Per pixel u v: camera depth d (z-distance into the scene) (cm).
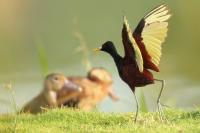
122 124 1077
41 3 3638
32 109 1742
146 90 1866
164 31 1016
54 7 3588
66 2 3625
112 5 3403
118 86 2050
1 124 1128
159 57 1022
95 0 3544
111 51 1051
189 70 2333
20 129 1073
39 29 3241
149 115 1143
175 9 3117
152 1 3262
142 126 1049
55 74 1769
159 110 1091
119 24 3117
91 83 1817
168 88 2003
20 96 1945
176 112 1173
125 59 1034
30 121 1162
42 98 1755
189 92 1977
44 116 1182
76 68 2381
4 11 3541
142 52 1015
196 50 2653
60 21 3347
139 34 1015
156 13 1023
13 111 1337
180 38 2856
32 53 2794
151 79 1038
